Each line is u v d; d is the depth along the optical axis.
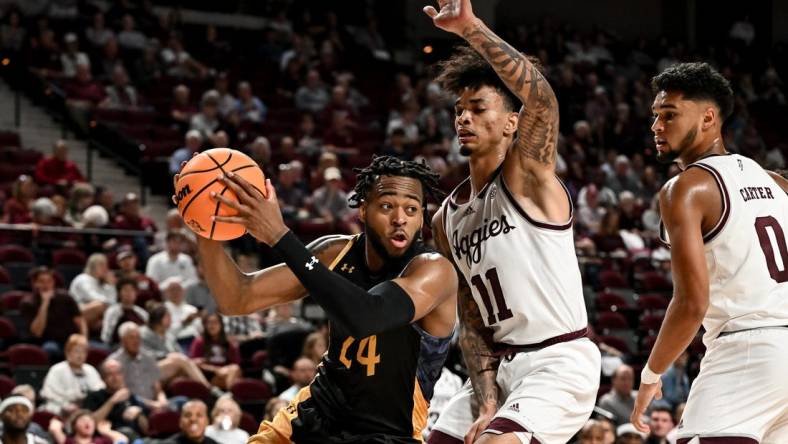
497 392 3.76
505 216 3.64
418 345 3.38
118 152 14.21
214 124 14.34
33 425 7.30
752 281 3.54
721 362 3.56
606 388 10.13
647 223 14.63
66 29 16.09
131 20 16.53
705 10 23.39
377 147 15.47
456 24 3.36
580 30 22.89
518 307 3.63
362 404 3.38
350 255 3.51
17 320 9.67
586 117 18.28
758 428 3.49
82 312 9.57
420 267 3.27
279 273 3.59
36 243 10.91
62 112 14.72
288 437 3.47
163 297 9.78
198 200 3.13
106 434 7.71
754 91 21.69
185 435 7.34
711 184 3.54
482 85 3.68
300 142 14.89
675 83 3.69
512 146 3.64
